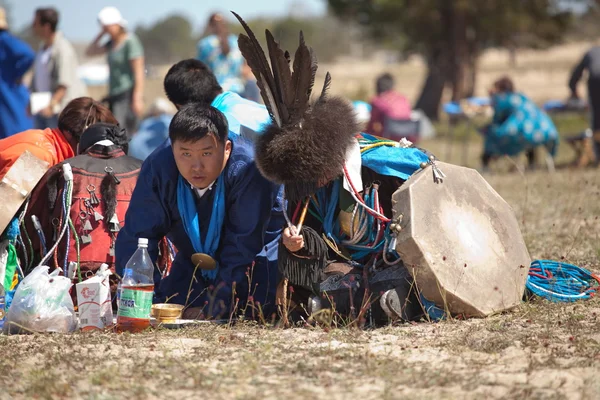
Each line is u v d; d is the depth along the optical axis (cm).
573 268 1082
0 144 1094
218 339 861
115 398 662
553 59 14075
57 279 934
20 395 690
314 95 917
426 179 926
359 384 697
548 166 2855
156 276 1020
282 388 687
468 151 3941
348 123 884
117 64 2178
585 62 2827
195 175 922
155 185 956
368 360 754
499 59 14962
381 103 2959
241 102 1090
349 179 922
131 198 970
